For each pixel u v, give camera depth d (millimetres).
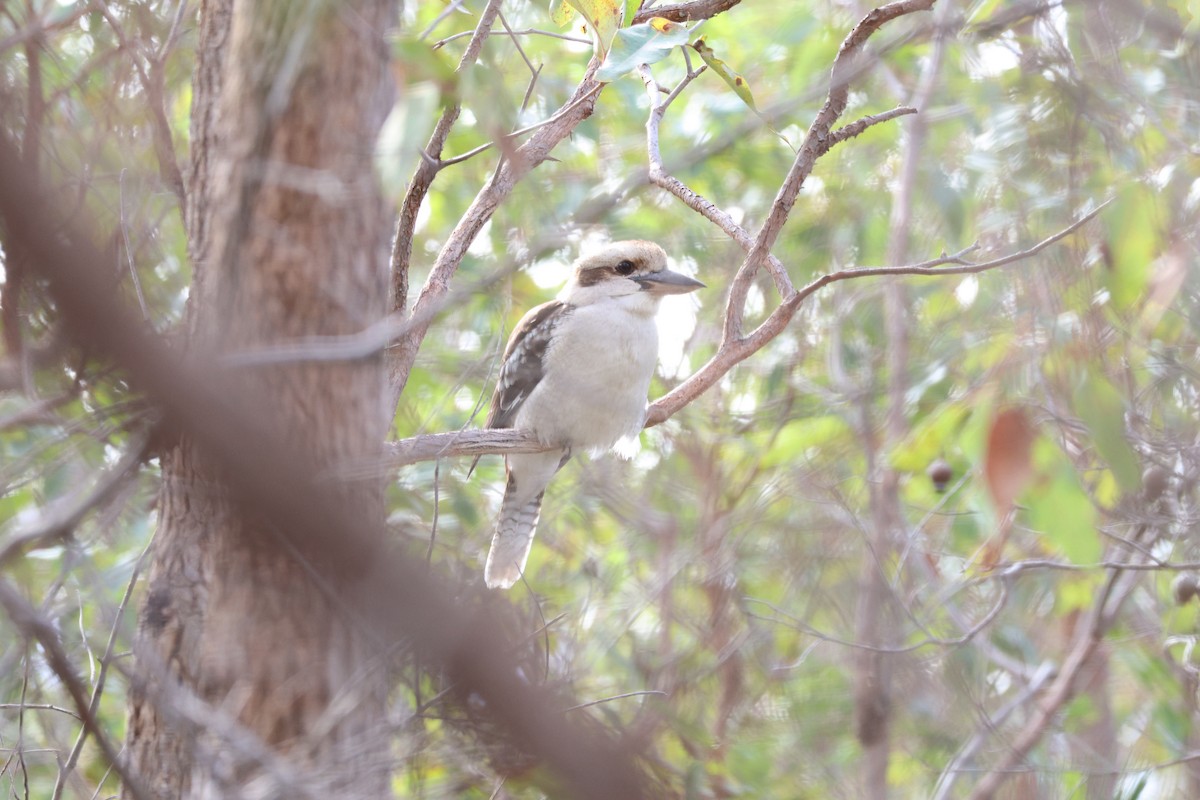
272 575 5977
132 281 6133
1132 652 12172
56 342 4859
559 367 11594
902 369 13203
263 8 6480
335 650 6062
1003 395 8914
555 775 6055
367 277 6559
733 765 10969
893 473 12836
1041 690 12930
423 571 5680
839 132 9133
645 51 7512
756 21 14883
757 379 14781
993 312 11367
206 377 4832
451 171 13359
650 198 14422
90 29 7758
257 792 5453
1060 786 12094
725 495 13742
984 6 10422
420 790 6270
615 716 6621
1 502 6938
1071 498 7781
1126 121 10094
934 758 12555
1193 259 8984
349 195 6469
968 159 11891
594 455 12227
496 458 13789
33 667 7211
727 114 13625
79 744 7066
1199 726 11266
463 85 5828
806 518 13344
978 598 13008
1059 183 10438
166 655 6977
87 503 5574
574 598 11852
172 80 8602
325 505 5316
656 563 12930
